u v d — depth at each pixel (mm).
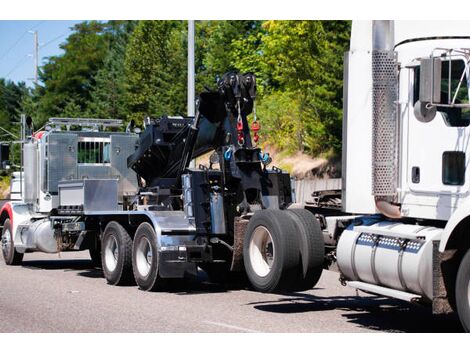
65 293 13812
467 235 9086
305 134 36438
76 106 68625
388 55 10477
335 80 31281
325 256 11602
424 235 9398
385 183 10406
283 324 10586
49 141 18250
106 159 18750
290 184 14078
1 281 15648
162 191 15242
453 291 9203
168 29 60469
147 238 14133
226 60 51188
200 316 11273
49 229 17891
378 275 10055
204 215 13891
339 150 33156
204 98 14469
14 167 20922
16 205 19328
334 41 32375
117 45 68938
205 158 36344
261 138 40375
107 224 15445
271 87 48375
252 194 13742
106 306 12234
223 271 15117
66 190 17125
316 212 12328
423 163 10031
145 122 16328
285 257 11109
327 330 10133
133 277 14977
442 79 9609
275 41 36219
